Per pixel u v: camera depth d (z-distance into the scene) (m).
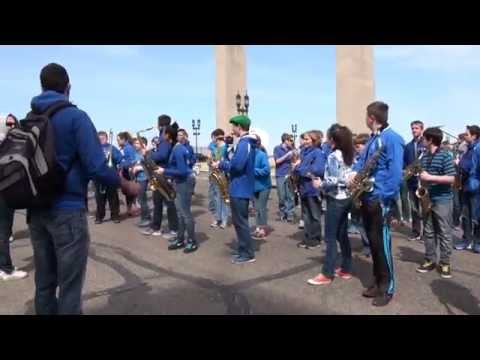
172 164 6.67
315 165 6.85
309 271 5.63
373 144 4.46
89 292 4.85
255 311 4.23
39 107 2.94
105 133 10.02
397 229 8.44
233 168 5.92
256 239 7.72
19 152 2.74
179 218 6.84
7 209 5.17
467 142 7.01
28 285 5.12
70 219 2.92
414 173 5.65
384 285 4.44
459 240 7.43
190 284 5.12
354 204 4.61
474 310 4.21
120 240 7.72
